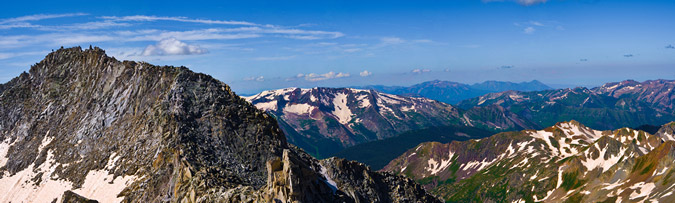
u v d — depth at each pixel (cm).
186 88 15175
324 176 11512
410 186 14338
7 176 18412
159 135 13525
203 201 9538
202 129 13325
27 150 19350
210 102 14675
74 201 11269
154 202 10925
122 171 13462
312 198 8969
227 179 10819
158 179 11525
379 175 13825
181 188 10388
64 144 17975
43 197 15412
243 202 8944
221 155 12394
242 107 14888
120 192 12412
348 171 12331
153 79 17025
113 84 19225
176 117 13512
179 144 12106
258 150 13138
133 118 16325
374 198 12044
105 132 16812
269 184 8762
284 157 8869
